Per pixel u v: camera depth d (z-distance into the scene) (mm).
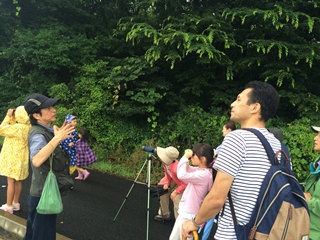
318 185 2438
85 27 10883
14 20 10508
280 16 6867
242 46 7609
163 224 4625
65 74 10133
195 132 7293
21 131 4516
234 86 7949
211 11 8188
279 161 1793
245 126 1981
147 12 9359
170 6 8602
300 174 5828
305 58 6910
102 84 8852
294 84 7191
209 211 1812
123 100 8555
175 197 4176
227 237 1783
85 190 6105
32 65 10102
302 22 7285
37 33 9977
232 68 7391
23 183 6227
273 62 7211
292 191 1734
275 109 1954
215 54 7188
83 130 6820
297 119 7035
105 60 9789
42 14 10789
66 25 10672
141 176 7188
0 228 4180
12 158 4523
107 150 8492
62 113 8461
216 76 8180
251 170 1744
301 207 1708
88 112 8469
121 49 9797
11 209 4613
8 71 10867
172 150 4203
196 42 7203
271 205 1665
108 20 11523
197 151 3307
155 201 5605
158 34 7398
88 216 4785
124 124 8594
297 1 7527
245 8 7406
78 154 6711
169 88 8281
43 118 2973
